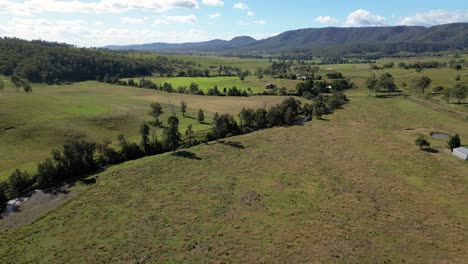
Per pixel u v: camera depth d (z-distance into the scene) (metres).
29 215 54.25
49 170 65.75
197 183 64.94
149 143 84.44
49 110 103.75
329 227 48.75
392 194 59.72
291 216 52.12
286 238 46.00
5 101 105.75
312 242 45.00
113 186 63.56
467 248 43.53
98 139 88.56
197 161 76.75
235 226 49.34
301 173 69.88
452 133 98.12
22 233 48.59
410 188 61.97
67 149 70.06
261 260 41.25
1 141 79.88
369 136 97.25
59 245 45.44
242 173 70.00
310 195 59.56
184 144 89.88
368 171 70.56
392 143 89.50
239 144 90.25
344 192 60.72
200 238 46.31
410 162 75.00
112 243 45.50
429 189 61.41
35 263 41.75
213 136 94.62
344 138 95.75
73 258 42.47
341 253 42.59
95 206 56.06
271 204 56.28
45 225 50.59
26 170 67.88
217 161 77.06
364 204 56.00
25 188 63.38
